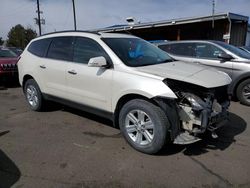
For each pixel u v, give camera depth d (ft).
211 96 11.50
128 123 12.80
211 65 22.58
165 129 11.40
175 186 9.81
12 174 10.62
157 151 11.92
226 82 12.44
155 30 72.33
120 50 13.93
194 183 9.99
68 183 10.01
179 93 11.45
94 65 12.85
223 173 10.66
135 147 12.58
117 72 12.93
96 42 14.42
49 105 19.44
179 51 25.18
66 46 16.24
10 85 32.32
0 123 16.85
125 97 12.82
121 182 10.07
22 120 17.44
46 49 17.78
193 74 12.21
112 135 14.58
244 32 62.90
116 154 12.28
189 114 11.39
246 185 9.85
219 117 11.92
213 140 13.76
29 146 13.25
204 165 11.27
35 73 18.30
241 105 21.29
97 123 16.57
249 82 20.74
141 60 13.92
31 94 19.48
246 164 11.35
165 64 13.89
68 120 17.25
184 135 11.59
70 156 12.13
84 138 14.21
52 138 14.26
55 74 16.55
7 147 13.14
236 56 21.56
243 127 15.83
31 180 10.20
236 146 13.11
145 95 11.58
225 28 57.11
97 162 11.56
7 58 31.37
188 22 60.85
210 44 23.30
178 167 11.10
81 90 14.96
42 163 11.50
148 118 11.87
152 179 10.26
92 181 10.14
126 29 73.72
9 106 21.34
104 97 13.69
